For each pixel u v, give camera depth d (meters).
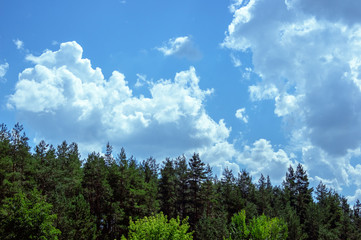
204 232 38.50
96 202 47.62
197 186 56.06
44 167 42.00
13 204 17.59
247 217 52.81
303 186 73.44
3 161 34.81
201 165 58.00
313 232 55.34
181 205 56.94
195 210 54.72
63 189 38.66
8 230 16.66
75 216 33.47
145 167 66.44
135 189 48.38
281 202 71.12
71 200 37.00
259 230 18.31
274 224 18.95
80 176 49.00
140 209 46.19
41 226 17.45
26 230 16.91
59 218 30.67
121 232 44.75
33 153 47.75
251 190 72.75
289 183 78.50
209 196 56.53
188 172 57.19
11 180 36.91
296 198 72.88
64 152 63.69
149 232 18.73
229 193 60.91
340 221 65.81
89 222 35.25
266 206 64.06
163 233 18.73
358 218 71.88
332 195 75.88
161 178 59.50
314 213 57.31
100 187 47.38
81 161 62.22
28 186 37.59
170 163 66.75
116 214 43.72
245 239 18.72
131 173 50.81
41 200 18.58
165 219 20.16
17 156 39.41
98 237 42.16
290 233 49.09
